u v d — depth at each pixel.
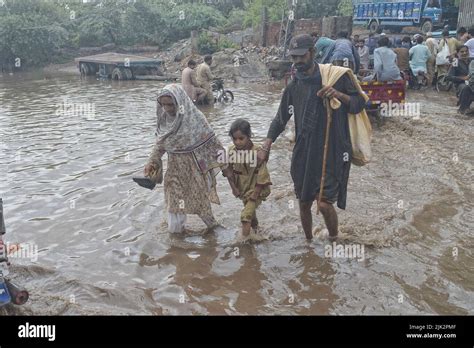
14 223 5.41
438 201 5.78
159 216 5.56
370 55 16.56
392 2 22.69
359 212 5.51
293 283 4.11
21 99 16.31
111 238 5.02
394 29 23.16
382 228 5.09
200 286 4.09
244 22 30.14
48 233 5.15
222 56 22.97
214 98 13.99
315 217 5.46
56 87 20.17
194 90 13.29
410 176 6.75
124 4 35.06
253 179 4.82
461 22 19.48
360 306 3.73
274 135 4.68
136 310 3.75
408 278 4.11
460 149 8.05
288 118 4.60
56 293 3.99
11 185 6.73
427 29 21.00
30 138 9.80
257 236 4.97
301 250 4.68
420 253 4.55
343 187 4.49
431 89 14.48
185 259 4.56
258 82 19.81
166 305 3.81
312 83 4.29
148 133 10.04
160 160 5.01
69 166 7.64
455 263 4.35
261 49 23.84
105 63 23.20
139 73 22.95
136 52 33.31
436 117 10.31
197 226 5.31
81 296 3.92
